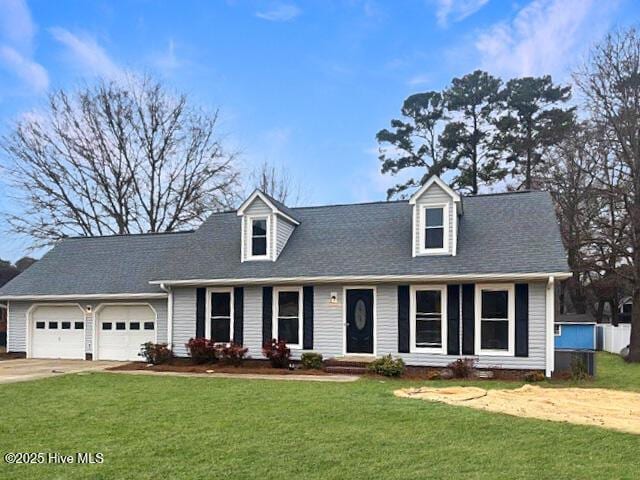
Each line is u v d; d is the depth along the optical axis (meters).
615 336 29.47
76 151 34.38
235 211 22.38
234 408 10.45
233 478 6.38
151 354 19.08
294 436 8.19
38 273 23.53
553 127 36.84
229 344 18.55
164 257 22.39
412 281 16.75
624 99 23.64
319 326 17.80
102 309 21.81
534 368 15.59
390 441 7.87
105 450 7.61
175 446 7.74
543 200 18.39
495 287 16.16
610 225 25.39
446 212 17.16
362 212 20.41
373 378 15.33
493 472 6.46
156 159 36.66
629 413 9.88
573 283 37.59
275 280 17.89
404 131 42.69
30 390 13.23
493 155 39.59
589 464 6.77
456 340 16.38
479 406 10.56
